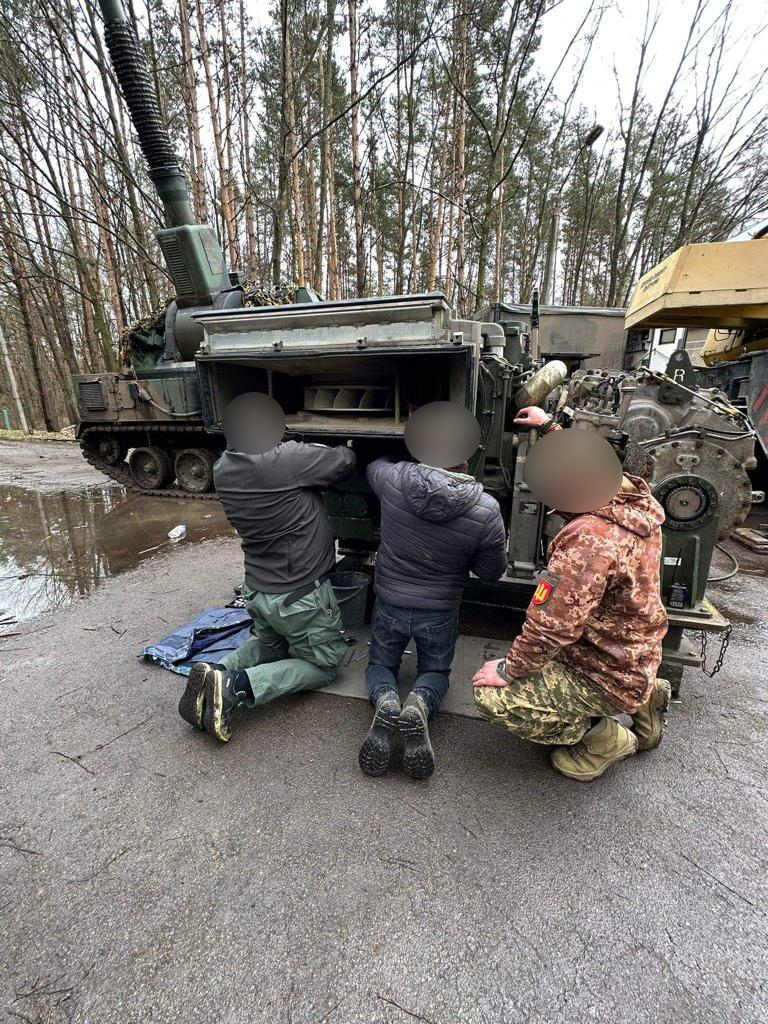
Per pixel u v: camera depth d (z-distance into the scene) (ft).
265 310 7.78
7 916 4.73
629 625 5.52
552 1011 3.98
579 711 5.85
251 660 7.99
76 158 22.22
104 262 53.16
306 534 7.32
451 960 4.35
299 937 4.54
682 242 34.58
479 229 41.93
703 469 7.47
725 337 20.58
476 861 5.30
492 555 6.66
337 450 7.68
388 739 6.24
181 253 23.75
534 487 5.36
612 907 4.83
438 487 6.23
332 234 38.32
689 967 4.31
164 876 5.12
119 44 20.72
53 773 6.53
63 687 8.48
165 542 17.20
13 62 23.62
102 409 25.73
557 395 9.77
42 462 36.76
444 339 6.88
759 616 11.46
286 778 6.44
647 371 8.55
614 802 6.11
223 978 4.21
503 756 6.86
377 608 7.20
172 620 11.04
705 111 31.99
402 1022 3.90
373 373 9.21
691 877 5.15
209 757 6.81
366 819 5.82
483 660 9.05
